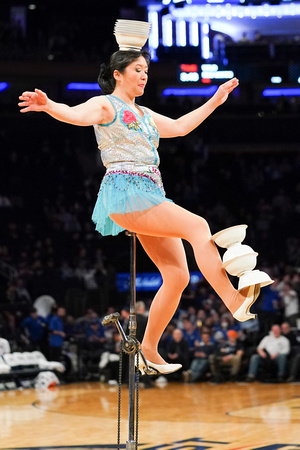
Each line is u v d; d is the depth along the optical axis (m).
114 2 32.59
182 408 13.14
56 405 13.99
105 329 20.09
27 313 22.14
